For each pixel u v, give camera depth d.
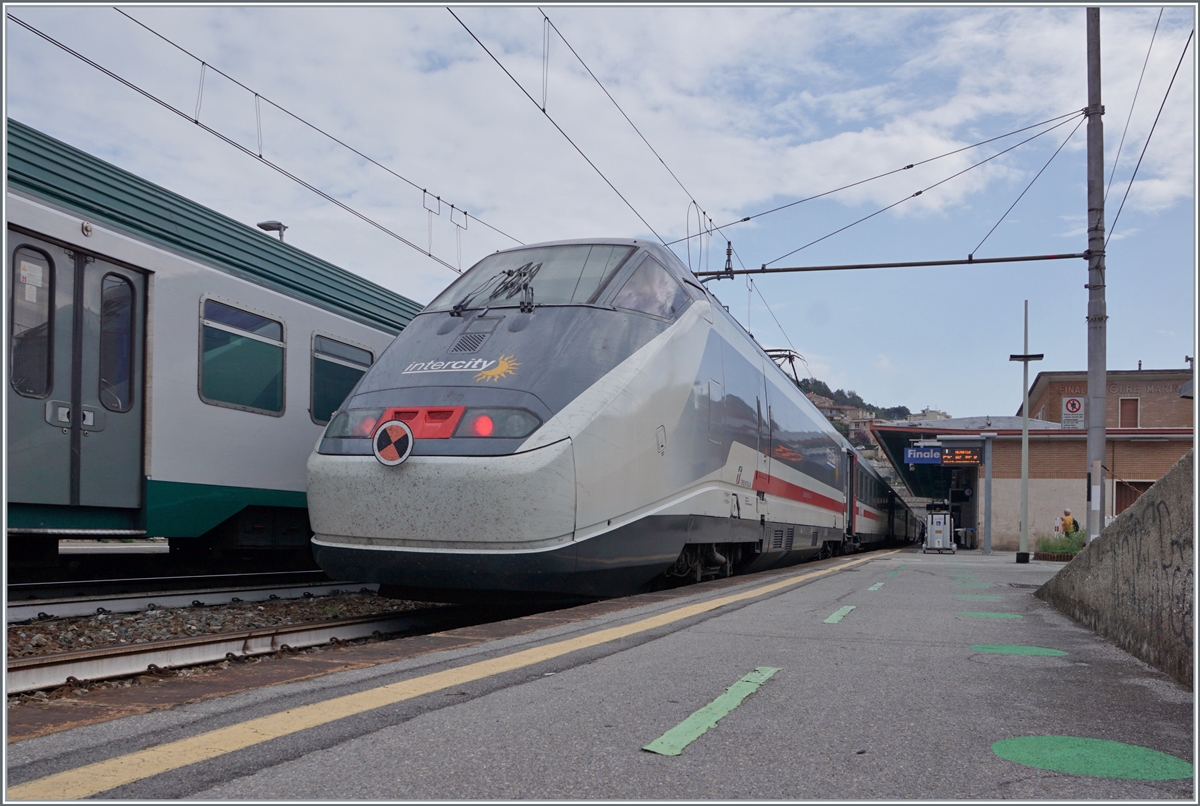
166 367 8.09
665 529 7.77
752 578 10.33
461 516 6.34
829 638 5.20
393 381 7.14
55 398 7.11
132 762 2.58
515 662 4.24
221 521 8.66
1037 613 6.91
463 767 2.58
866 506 24.88
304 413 9.82
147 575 10.72
